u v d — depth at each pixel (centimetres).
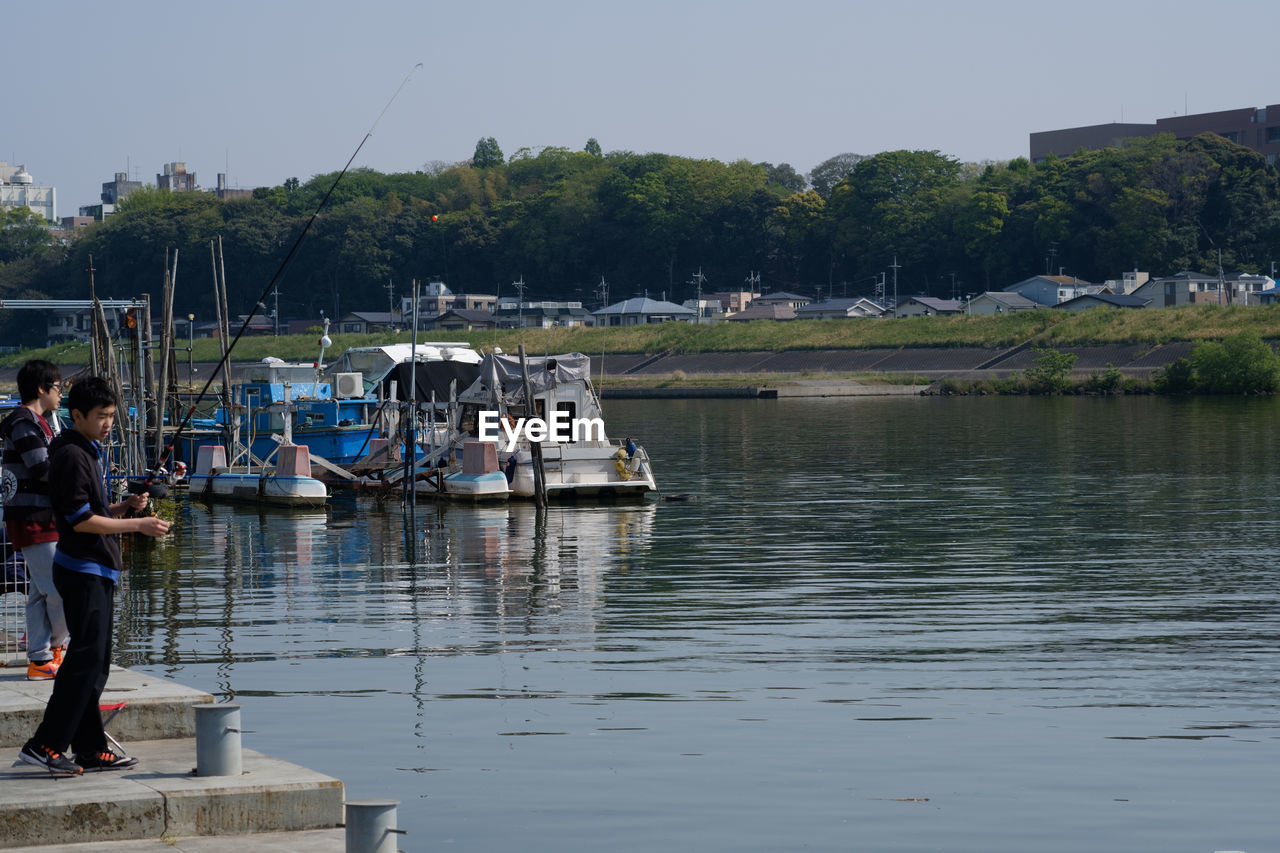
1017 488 3528
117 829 847
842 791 1084
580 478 3322
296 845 844
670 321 15938
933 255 17825
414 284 3127
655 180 19588
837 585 2061
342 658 1555
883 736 1236
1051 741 1220
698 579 2125
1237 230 16000
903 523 2827
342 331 17000
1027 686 1418
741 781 1108
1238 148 16575
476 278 19462
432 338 14288
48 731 888
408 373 3859
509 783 1101
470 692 1394
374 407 3866
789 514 3009
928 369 11569
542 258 19212
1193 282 13562
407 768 1141
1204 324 10944
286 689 1407
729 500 3312
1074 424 6275
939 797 1071
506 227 19475
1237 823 1015
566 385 3438
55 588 988
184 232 18000
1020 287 15212
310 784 884
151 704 1005
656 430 6244
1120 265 16000
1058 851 962
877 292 17112
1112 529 2700
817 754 1180
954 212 17688
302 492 3189
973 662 1529
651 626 1741
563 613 1838
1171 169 16038
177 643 1644
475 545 2539
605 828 1002
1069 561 2286
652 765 1148
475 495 3247
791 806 1050
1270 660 1534
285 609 1878
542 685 1423
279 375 3853
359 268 18362
